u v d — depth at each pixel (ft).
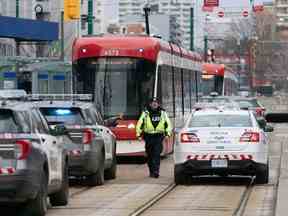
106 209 126.52
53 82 350.43
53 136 127.24
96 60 221.05
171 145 243.60
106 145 170.50
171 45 248.32
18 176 107.65
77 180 173.78
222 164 159.53
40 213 114.62
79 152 155.43
